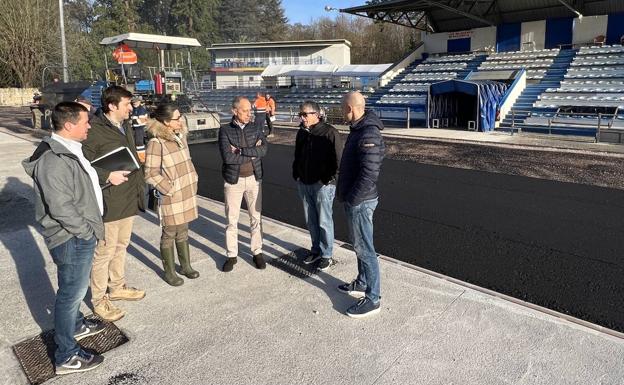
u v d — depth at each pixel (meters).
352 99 3.94
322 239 5.05
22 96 38.72
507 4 24.02
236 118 4.82
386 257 5.43
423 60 28.12
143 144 9.21
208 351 3.55
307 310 4.17
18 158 12.12
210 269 5.09
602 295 4.50
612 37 22.19
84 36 43.94
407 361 3.39
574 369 3.27
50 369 3.34
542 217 7.14
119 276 4.31
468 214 7.35
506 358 3.41
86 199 3.19
